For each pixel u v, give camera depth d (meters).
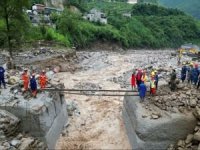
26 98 17.83
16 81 21.53
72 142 18.31
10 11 32.19
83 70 38.34
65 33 70.31
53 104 18.30
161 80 24.84
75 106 23.67
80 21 87.44
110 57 53.53
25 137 15.95
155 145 15.70
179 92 18.89
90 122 21.17
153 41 111.69
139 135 15.92
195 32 137.25
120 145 17.97
